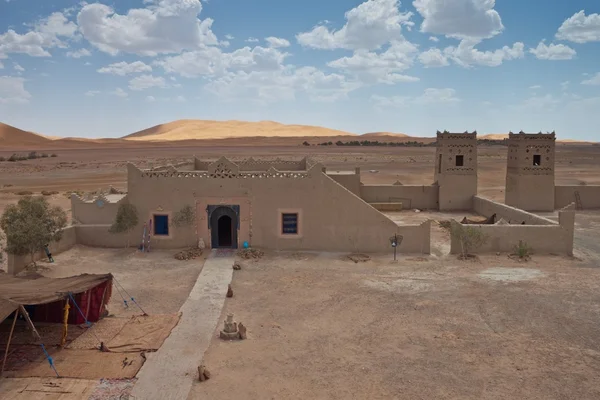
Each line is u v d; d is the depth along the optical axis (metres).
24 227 19.97
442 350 13.45
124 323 15.30
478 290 18.45
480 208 35.03
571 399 10.95
